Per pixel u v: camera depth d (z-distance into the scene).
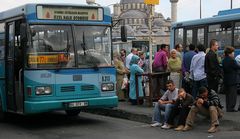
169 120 12.08
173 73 15.09
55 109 12.16
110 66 13.02
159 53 16.14
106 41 13.04
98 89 12.77
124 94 17.53
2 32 13.55
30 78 12.00
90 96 12.65
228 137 10.56
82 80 12.52
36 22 12.09
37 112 11.99
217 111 11.55
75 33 12.53
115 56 17.69
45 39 12.17
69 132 11.99
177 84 15.02
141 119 13.69
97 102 12.70
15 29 12.76
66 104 12.24
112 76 13.05
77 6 12.62
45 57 12.12
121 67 17.52
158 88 15.43
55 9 12.34
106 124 13.31
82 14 12.69
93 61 12.74
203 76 13.25
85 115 15.51
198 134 11.09
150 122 13.25
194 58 13.45
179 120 11.77
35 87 11.98
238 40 20.41
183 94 11.80
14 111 12.92
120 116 14.66
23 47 12.09
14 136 11.56
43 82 12.04
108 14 13.14
